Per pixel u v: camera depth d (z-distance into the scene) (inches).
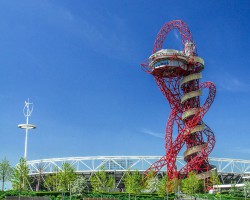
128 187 4197.8
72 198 3673.7
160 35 6407.5
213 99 6067.9
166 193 4370.1
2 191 3727.9
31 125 5511.8
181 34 6501.0
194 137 6033.5
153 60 6112.2
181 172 5910.4
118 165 6934.1
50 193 3897.6
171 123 6141.7
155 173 6003.9
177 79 6274.6
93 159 7052.2
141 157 7096.5
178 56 6043.3
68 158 7111.2
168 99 6141.7
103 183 5128.0
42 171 6688.0
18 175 3794.3
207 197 4972.9
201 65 6274.6
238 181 7416.3
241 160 7647.6
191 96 6043.3
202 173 5826.8
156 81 6205.7
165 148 6092.5
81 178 4323.3
